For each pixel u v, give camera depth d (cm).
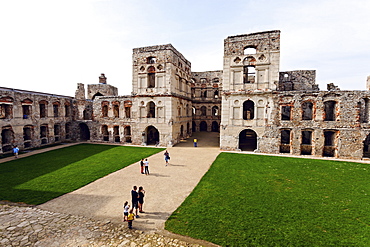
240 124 2886
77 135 3925
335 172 1867
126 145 3388
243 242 889
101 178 1739
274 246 861
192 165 2142
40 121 3225
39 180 1664
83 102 4194
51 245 888
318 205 1217
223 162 2236
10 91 2739
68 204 1271
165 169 2002
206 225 1020
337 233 945
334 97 2486
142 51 3388
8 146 2775
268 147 2772
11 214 1147
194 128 5462
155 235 957
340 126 2475
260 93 2762
